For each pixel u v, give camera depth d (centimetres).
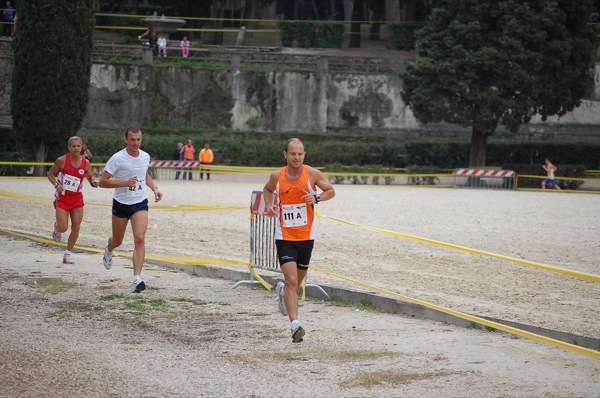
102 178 2775
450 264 3450
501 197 7962
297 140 2130
